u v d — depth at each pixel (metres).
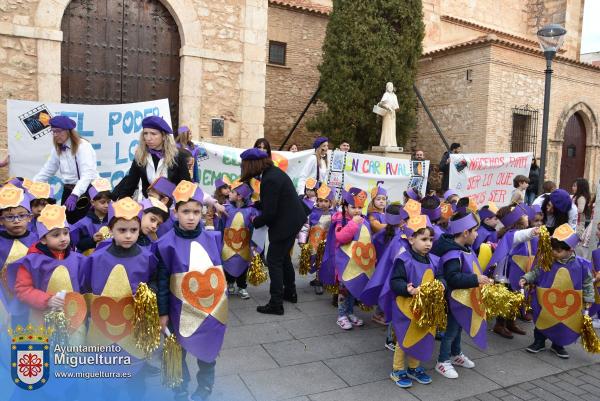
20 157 6.84
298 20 15.77
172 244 3.25
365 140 13.49
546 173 16.17
